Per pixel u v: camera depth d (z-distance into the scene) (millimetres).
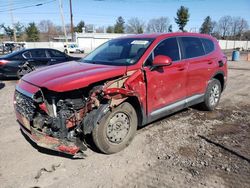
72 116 3352
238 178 3123
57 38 83750
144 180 3115
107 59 4348
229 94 7562
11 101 6703
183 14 74562
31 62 10094
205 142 4109
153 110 4172
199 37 5340
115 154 3738
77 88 3316
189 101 4938
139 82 3836
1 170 3346
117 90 3475
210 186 2975
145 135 4359
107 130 3596
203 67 5117
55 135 3381
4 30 79812
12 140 4207
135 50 4230
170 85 4375
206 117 5309
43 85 3330
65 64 4426
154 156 3672
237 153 3732
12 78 10680
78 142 3436
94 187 2998
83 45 57375
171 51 4516
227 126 4809
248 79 10719
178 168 3357
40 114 3479
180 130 4594
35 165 3459
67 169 3363
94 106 3385
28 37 82438
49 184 3059
